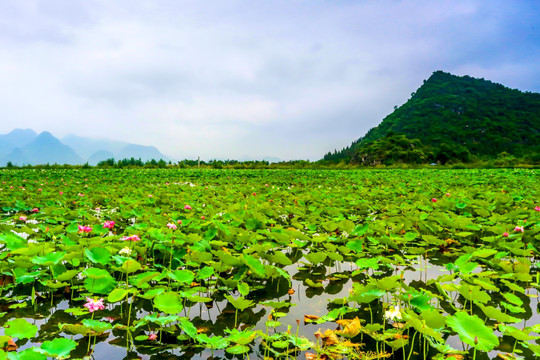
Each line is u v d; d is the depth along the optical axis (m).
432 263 4.99
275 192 10.63
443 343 2.49
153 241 4.65
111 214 6.93
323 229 6.69
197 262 4.09
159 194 10.19
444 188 12.41
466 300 3.70
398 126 144.75
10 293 3.81
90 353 2.63
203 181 17.58
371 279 3.87
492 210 7.80
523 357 2.63
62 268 3.61
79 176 19.91
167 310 2.78
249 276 4.25
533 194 9.78
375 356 2.55
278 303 2.86
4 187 12.38
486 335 2.22
